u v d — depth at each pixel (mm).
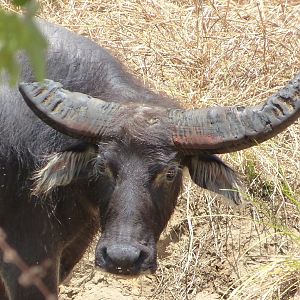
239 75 26500
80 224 17844
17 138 16828
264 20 28266
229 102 25500
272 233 22922
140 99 17328
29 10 4207
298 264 20625
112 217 14898
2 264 17422
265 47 26406
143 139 15289
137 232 14594
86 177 16328
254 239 23062
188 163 16375
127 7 29344
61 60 17609
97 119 15805
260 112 15852
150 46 27359
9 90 17125
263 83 26188
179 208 23828
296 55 26906
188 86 26109
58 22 28453
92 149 16016
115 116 15844
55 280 17703
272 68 26578
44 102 15961
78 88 17500
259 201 23312
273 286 20562
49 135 16891
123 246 14266
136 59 26750
